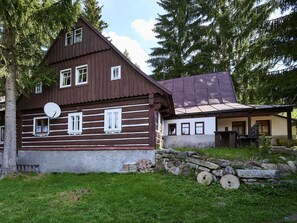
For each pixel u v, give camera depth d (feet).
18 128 55.67
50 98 52.01
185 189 28.14
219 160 32.35
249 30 54.70
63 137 49.44
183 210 22.79
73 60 50.19
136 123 42.37
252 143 49.34
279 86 36.73
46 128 52.49
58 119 50.72
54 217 21.88
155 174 35.12
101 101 46.09
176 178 32.40
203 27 88.69
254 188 27.89
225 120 65.77
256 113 52.70
